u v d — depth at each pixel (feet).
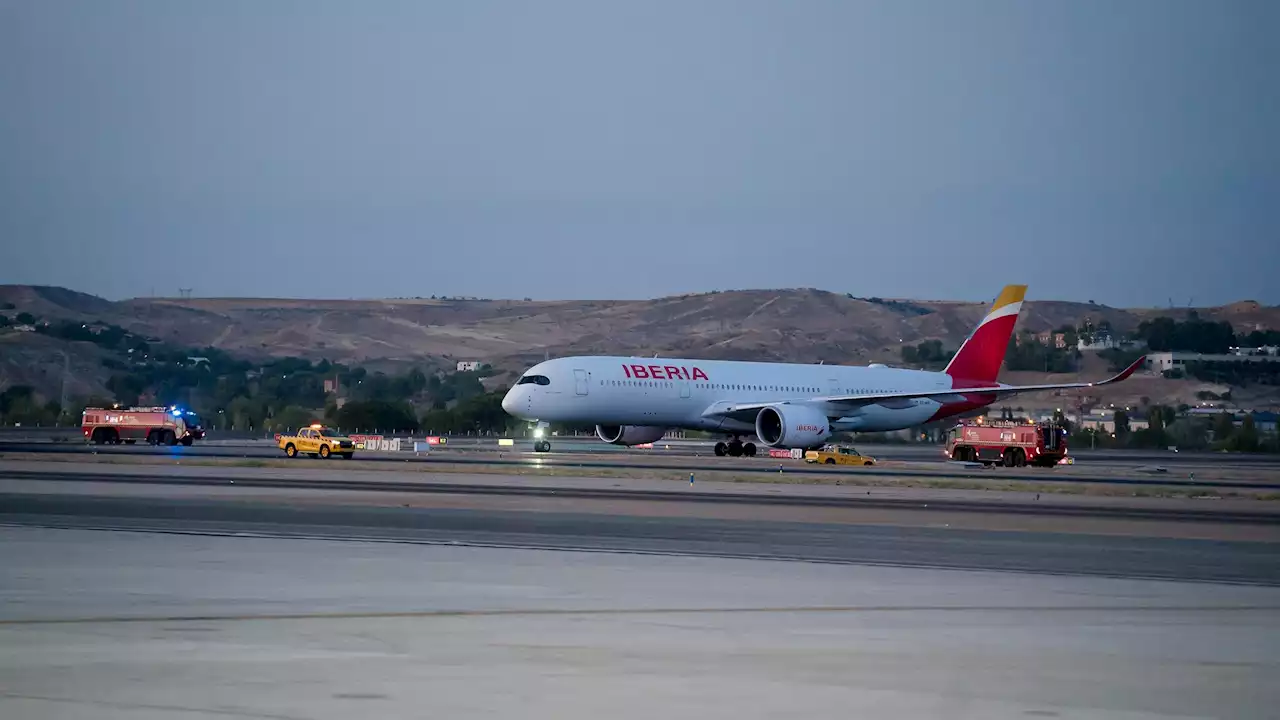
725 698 212.43
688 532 498.69
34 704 201.46
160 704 202.28
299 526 495.00
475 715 198.18
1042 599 333.83
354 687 215.92
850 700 212.64
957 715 204.54
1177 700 218.59
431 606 302.25
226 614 286.87
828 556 425.69
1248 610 322.55
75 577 343.26
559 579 353.72
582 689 216.95
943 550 454.81
